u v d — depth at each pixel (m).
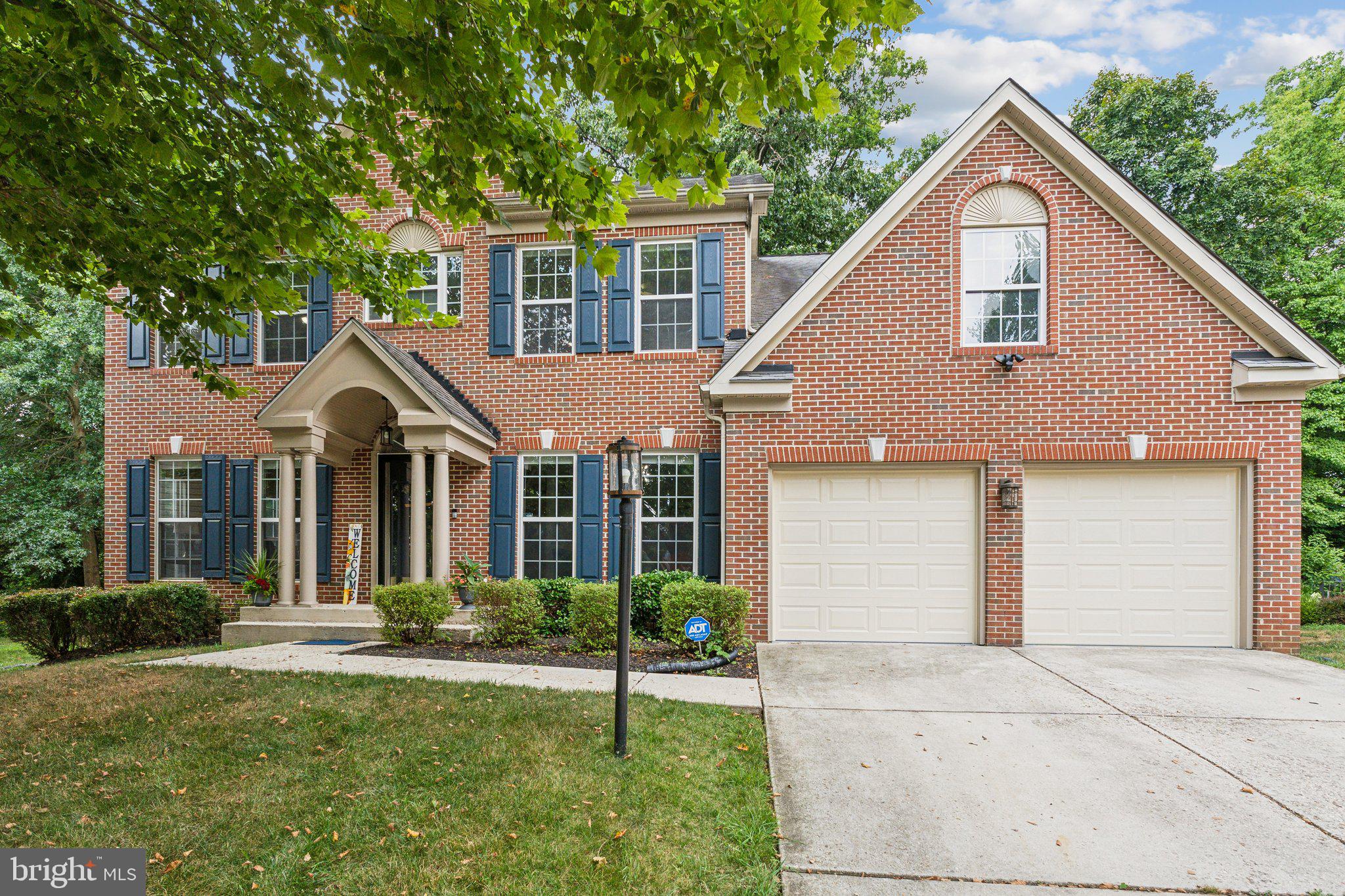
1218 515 8.66
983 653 8.27
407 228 11.05
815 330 9.14
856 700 6.21
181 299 5.56
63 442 17.72
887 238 9.09
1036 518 8.91
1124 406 8.69
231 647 8.90
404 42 3.69
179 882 3.18
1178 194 19.56
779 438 9.15
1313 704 6.13
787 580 9.21
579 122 17.56
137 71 4.42
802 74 4.25
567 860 3.38
